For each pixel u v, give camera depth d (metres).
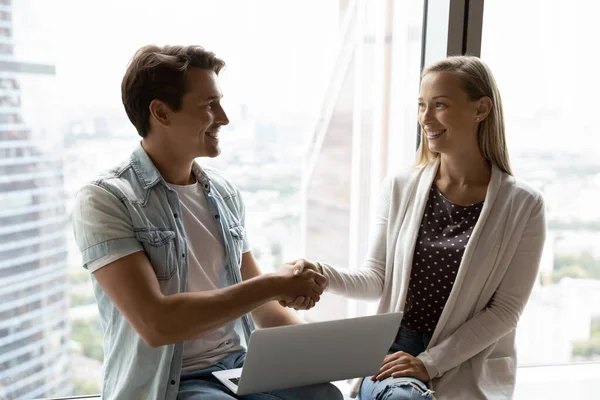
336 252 2.26
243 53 2.06
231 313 1.40
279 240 2.21
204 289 1.55
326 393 1.45
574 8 2.23
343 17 2.13
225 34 2.03
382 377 1.55
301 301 1.51
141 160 1.52
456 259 1.66
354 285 1.73
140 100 1.47
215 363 1.54
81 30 1.88
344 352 1.41
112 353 1.46
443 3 1.96
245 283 1.45
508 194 1.67
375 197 2.21
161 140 1.52
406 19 2.10
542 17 2.21
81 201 1.42
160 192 1.50
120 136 1.96
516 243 1.65
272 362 1.32
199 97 1.48
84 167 1.94
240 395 1.44
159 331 1.33
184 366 1.51
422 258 1.70
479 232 1.64
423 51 2.10
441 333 1.65
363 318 1.37
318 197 2.22
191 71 1.48
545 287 2.43
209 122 1.50
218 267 1.60
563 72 2.27
